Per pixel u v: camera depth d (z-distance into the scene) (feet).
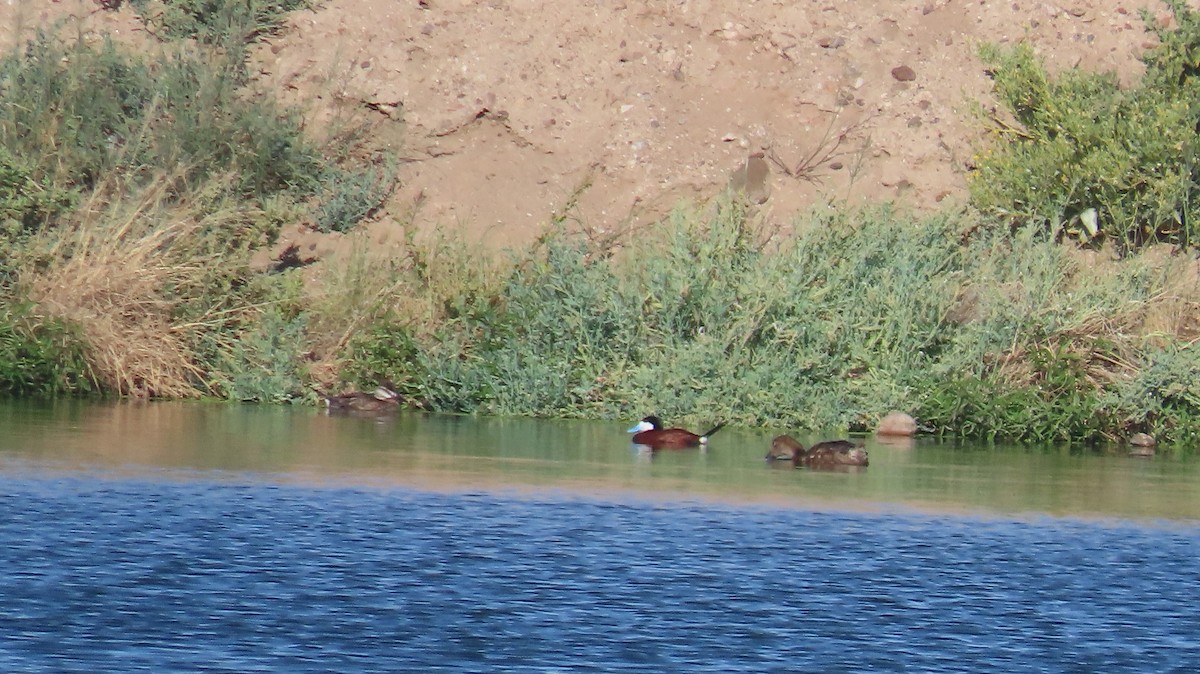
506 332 65.16
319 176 75.15
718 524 41.73
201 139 73.56
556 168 76.48
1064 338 64.28
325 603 33.63
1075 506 45.60
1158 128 70.18
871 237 65.82
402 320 66.59
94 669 29.25
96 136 72.84
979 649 31.42
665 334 64.23
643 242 69.05
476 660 30.19
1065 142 70.85
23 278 65.10
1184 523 43.37
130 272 65.36
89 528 39.34
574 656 30.53
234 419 59.00
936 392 61.93
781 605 34.22
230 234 69.21
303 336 66.28
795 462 52.90
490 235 73.77
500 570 36.47
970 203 72.38
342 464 49.14
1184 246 70.79
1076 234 71.31
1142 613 34.12
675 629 32.32
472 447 53.78
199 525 40.06
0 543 37.60
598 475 48.70
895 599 34.83
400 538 39.29
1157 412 61.57
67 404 61.26
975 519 43.37
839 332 63.87
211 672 29.25
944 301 64.34
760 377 62.39
